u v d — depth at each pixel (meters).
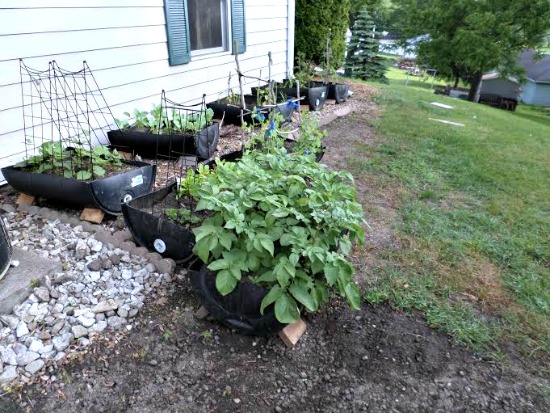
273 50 6.48
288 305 1.65
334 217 1.94
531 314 2.07
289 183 2.18
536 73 22.86
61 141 2.86
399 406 1.57
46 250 2.26
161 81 4.16
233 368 1.69
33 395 1.51
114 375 1.61
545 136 6.08
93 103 3.45
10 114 2.83
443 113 6.84
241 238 1.88
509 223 3.02
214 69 5.00
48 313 1.83
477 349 1.84
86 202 2.47
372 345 1.84
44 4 2.88
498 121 6.93
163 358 1.71
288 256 1.83
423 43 17.48
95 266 2.13
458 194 3.52
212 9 4.78
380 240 2.70
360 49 12.48
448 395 1.62
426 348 1.84
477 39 14.84
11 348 1.65
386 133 5.18
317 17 8.43
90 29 3.27
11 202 2.79
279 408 1.54
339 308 2.05
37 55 2.91
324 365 1.74
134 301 1.96
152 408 1.50
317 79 7.38
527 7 14.57
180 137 3.38
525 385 1.67
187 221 2.25
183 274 2.17
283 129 4.05
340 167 3.94
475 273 2.39
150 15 3.83
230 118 4.71
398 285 2.23
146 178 2.75
